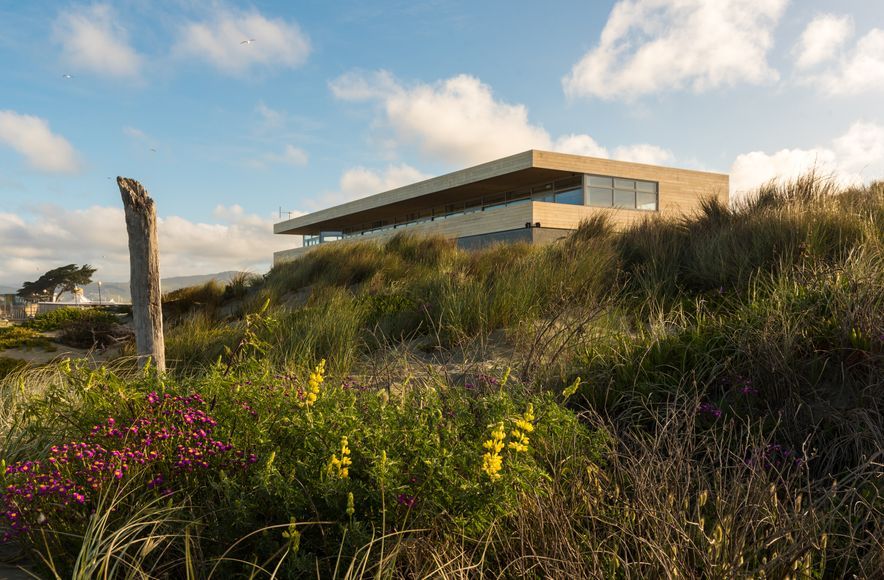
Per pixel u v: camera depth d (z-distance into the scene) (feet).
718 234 24.20
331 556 6.35
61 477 7.38
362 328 23.29
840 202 25.41
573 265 23.65
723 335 13.38
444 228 88.17
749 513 6.91
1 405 12.65
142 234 14.89
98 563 6.51
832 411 10.26
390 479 6.88
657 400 11.98
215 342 23.75
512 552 7.00
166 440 8.16
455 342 20.02
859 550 7.11
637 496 7.23
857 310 12.30
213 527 6.95
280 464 7.71
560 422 9.32
